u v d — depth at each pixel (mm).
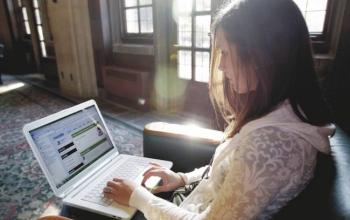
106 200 812
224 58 581
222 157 690
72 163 913
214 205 563
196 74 3109
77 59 4195
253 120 585
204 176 925
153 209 693
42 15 5441
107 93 4227
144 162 1089
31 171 2064
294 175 504
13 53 6871
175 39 3168
